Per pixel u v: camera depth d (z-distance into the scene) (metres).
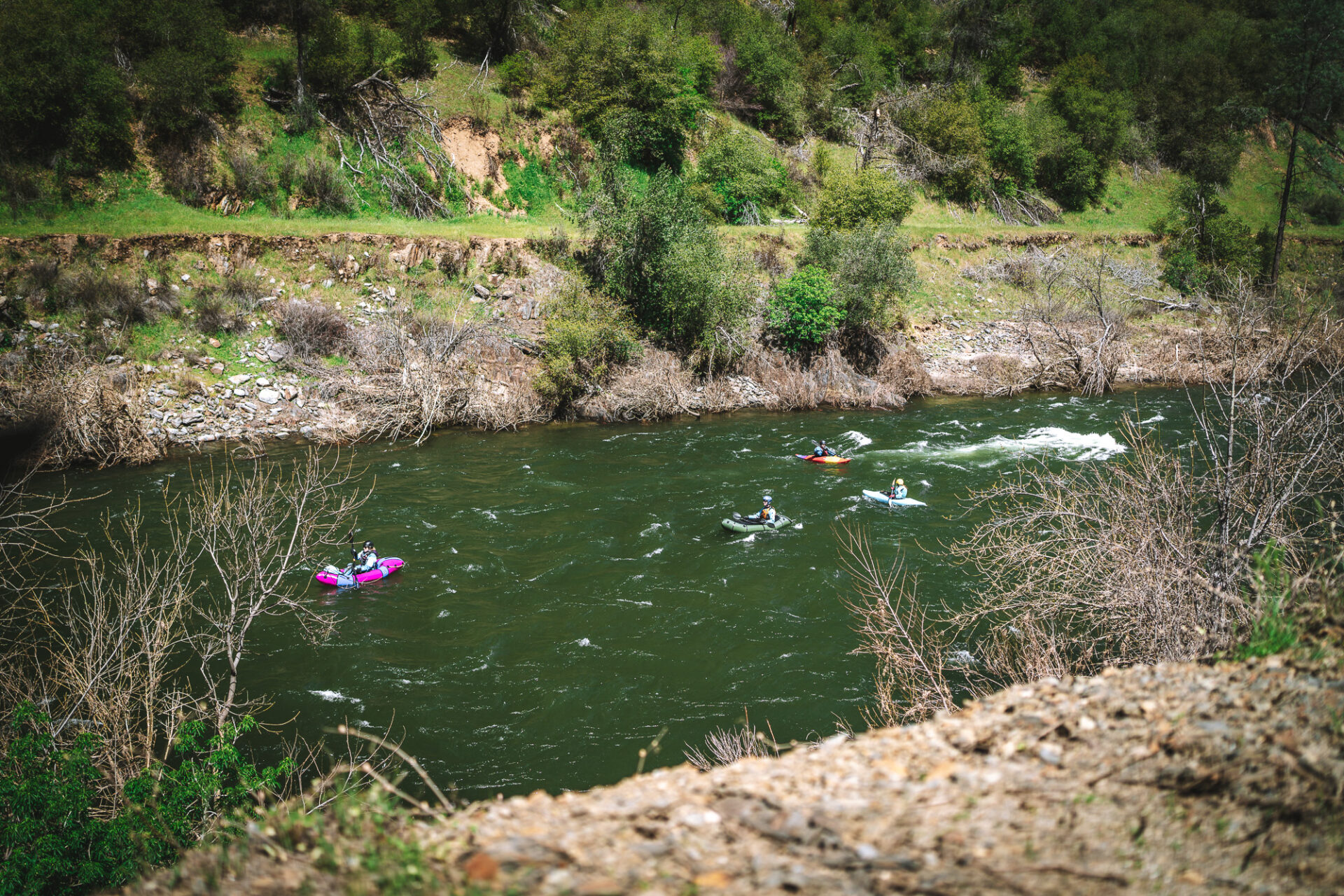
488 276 31.44
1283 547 7.20
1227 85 57.47
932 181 50.28
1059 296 38.94
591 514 19.12
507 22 42.78
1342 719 3.61
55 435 21.20
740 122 49.06
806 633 13.45
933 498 19.66
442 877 3.16
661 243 30.41
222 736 8.18
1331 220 54.88
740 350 30.64
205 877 3.44
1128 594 8.07
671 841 3.30
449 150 38.19
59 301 24.73
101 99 29.78
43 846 7.00
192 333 26.12
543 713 11.50
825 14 59.06
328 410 25.62
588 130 41.94
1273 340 9.40
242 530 17.28
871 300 32.34
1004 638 11.00
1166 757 3.62
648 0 52.75
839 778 3.79
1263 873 2.84
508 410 26.89
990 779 3.63
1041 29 64.50
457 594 15.19
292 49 36.84
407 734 10.99
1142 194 55.00
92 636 9.41
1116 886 2.84
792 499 20.00
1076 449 23.39
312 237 29.53
